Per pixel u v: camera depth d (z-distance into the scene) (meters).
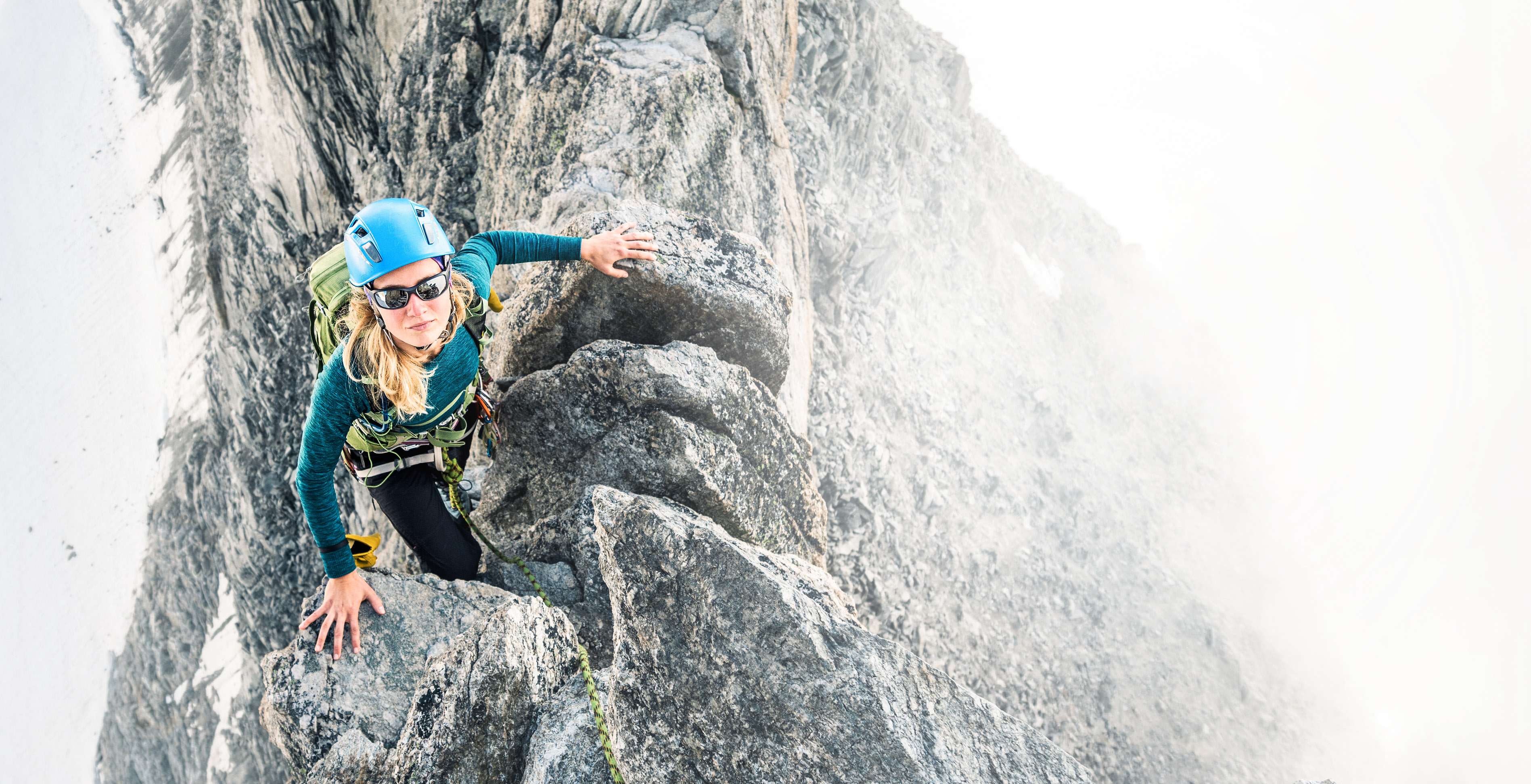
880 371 16.44
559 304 4.74
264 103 14.19
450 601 3.63
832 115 18.56
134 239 43.88
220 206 16.88
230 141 15.95
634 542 3.24
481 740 3.09
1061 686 15.84
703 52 7.45
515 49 8.82
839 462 12.78
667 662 3.03
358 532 12.53
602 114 6.93
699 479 4.47
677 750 2.91
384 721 3.22
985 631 14.55
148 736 24.78
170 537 24.56
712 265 4.83
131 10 55.25
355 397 2.51
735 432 4.70
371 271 2.16
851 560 12.02
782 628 2.95
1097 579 20.47
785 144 8.93
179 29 48.25
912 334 19.64
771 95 8.69
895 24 30.39
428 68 10.43
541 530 4.46
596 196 6.23
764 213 8.12
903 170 23.64
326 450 2.67
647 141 6.66
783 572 3.30
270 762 19.75
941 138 28.72
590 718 3.17
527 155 7.89
